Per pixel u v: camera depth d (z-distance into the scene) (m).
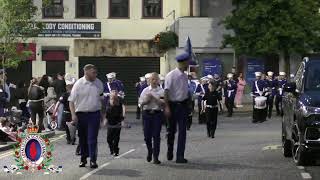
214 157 17.55
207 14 44.25
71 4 45.66
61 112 28.03
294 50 38.97
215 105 24.20
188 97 16.27
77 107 15.36
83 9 45.72
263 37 38.84
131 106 45.28
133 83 45.56
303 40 38.97
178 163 16.23
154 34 45.72
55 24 45.16
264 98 32.22
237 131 27.27
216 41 43.09
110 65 45.56
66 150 20.23
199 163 16.22
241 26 39.38
